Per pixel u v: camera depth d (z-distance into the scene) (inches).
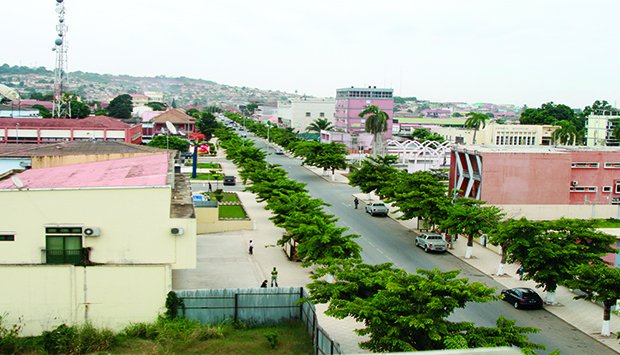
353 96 6205.7
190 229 1178.6
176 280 1487.5
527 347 808.9
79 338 1021.8
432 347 842.2
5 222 1139.3
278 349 1009.5
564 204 2297.0
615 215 2354.8
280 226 1738.4
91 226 1156.5
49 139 3572.8
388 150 3924.7
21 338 1098.1
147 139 5418.3
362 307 876.0
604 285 1147.9
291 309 1155.9
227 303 1149.7
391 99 6264.8
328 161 3491.6
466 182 2433.6
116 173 1498.5
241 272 1583.4
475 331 851.4
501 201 2249.0
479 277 1593.3
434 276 933.2
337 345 900.6
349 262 1083.3
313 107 7342.5
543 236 1360.7
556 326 1238.3
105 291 1159.0
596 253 1341.0
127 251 1167.6
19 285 1139.3
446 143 4581.7
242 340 1053.2
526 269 1362.0
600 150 2389.3
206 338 1055.6
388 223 2309.3
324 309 1280.8
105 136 3681.1
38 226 1145.4
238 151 3784.5
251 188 2391.7
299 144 3996.1
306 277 1551.4
